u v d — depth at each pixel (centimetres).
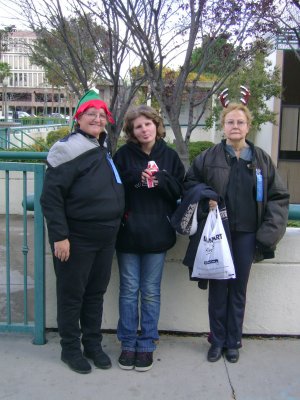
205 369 319
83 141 290
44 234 339
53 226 282
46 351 339
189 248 315
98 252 302
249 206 311
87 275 302
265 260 354
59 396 287
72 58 620
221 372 315
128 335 321
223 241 304
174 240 323
